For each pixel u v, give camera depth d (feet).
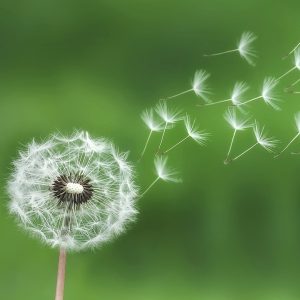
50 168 1.31
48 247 1.59
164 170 1.66
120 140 1.72
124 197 1.33
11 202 1.32
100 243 1.33
